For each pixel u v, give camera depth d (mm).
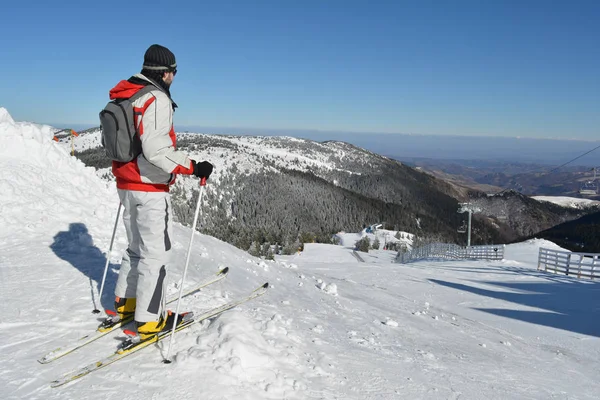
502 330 9047
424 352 4824
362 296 9172
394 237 101938
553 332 9648
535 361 6266
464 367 4691
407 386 3379
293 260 55656
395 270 21750
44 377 2236
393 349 4594
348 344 4223
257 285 6246
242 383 2451
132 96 2361
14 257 4156
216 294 4207
